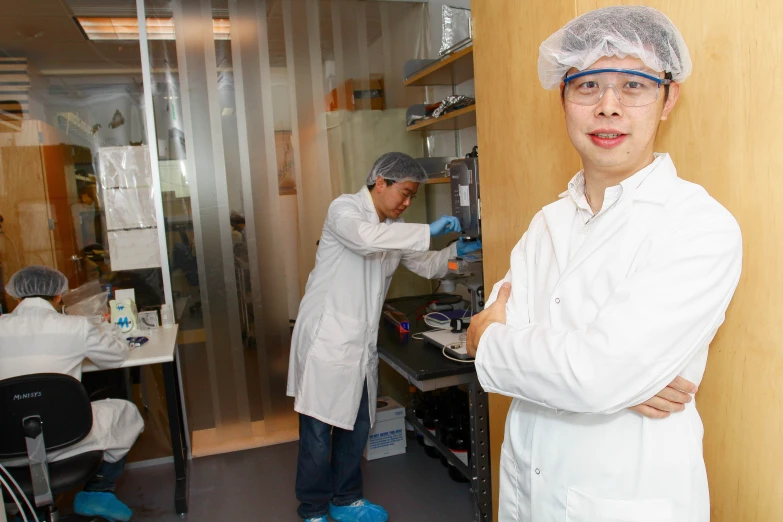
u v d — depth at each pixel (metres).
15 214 2.94
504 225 1.69
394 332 2.66
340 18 3.27
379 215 2.45
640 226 0.94
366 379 2.38
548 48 1.01
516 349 0.95
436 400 2.82
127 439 2.40
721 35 0.98
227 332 3.24
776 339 0.93
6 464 2.04
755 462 0.98
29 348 2.17
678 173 1.09
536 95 1.48
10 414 1.97
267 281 3.26
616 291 0.88
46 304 2.26
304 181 3.27
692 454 0.93
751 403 0.98
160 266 3.15
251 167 3.19
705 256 0.84
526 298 1.17
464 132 3.36
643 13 0.92
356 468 2.41
